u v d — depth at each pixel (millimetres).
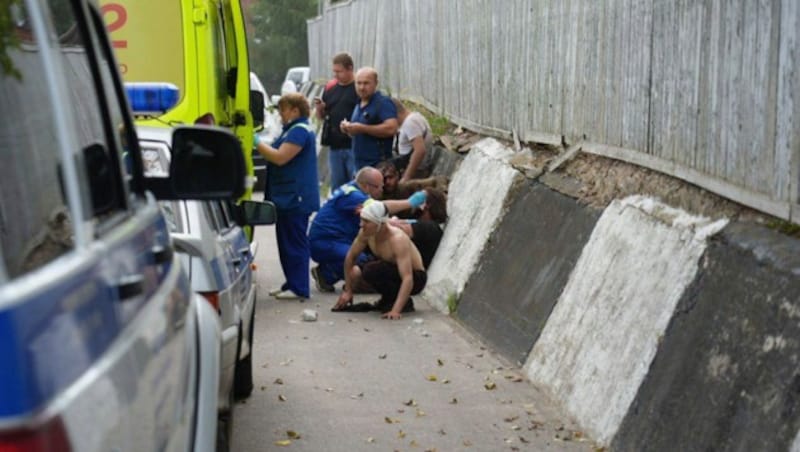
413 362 11031
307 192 14336
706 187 8594
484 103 16797
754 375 6797
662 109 9594
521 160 13883
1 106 2889
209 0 12625
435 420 9133
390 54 26094
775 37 7492
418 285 13609
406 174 17703
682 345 7809
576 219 11125
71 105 3396
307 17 71062
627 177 10438
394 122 17891
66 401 2551
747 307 7223
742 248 7602
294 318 13273
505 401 9633
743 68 7977
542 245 11719
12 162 2898
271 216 9727
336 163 19672
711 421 7023
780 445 6250
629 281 9102
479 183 14984
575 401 9078
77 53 3955
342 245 14969
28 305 2479
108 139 4117
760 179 7770
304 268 14430
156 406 3555
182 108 12211
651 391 7926
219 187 4980
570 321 9961
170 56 12258
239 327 7855
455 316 13219
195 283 6848
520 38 14594
